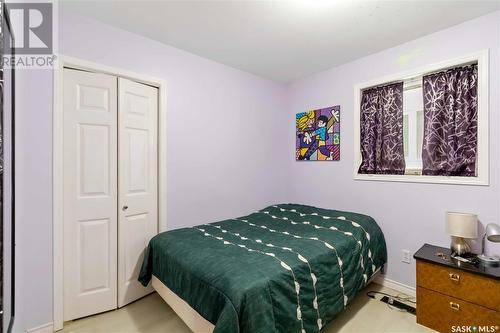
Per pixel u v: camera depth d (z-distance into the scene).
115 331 1.84
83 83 2.00
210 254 1.69
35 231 1.72
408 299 2.27
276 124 3.53
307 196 3.32
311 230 2.27
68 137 1.93
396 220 2.46
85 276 2.00
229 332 1.18
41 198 1.75
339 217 2.54
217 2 1.80
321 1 1.79
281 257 1.63
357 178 2.76
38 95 1.73
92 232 2.03
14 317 1.45
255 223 2.54
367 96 2.71
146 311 2.10
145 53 2.29
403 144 2.45
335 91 2.99
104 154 2.09
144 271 2.09
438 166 2.21
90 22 1.98
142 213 2.31
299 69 3.07
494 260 1.73
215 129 2.83
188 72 2.59
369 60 2.67
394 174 2.50
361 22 2.06
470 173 2.04
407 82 2.42
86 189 2.00
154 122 2.40
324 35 2.27
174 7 1.86
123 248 2.17
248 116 3.18
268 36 2.29
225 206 2.94
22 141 1.64
